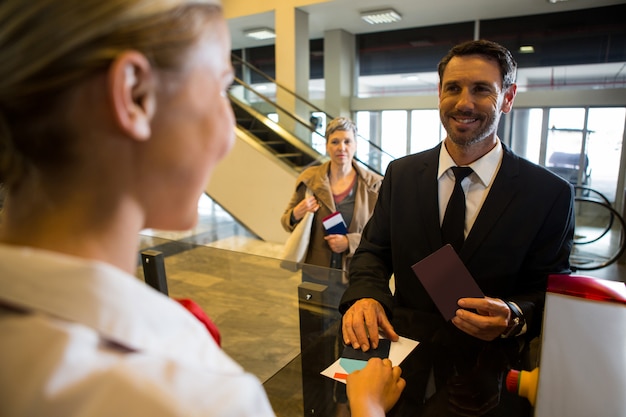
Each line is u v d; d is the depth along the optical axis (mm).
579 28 5922
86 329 240
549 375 536
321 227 2141
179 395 236
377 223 1354
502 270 1110
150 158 287
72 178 273
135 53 258
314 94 8148
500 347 917
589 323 560
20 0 242
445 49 7027
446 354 886
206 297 2010
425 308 1202
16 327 236
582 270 4012
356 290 1112
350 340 933
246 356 1564
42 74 246
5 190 290
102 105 260
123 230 291
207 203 6125
